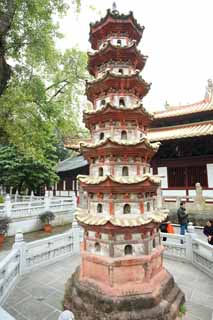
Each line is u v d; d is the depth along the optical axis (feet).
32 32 56.08
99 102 23.82
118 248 20.17
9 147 95.25
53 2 53.52
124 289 19.48
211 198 63.21
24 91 59.93
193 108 76.79
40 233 60.75
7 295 24.66
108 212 20.43
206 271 29.73
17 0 47.39
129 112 21.24
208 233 40.14
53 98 73.72
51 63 65.98
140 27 25.03
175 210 63.31
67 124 69.31
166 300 20.12
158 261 22.36
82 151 23.04
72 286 22.21
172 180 70.90
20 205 62.75
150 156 22.97
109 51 22.62
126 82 22.09
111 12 23.44
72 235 38.86
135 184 19.99
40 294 25.13
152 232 21.75
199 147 65.82
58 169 111.24
